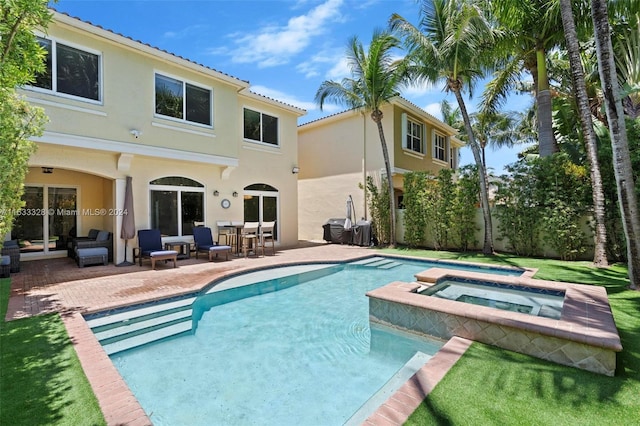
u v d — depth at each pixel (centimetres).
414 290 621
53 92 862
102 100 952
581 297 551
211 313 702
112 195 1106
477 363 387
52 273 907
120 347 525
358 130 1770
